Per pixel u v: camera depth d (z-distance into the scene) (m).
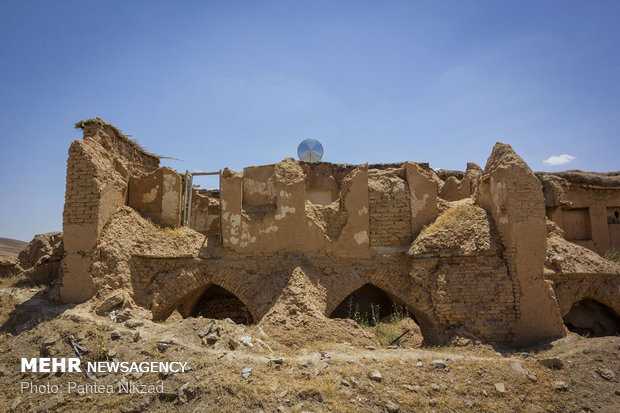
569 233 19.22
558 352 9.27
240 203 13.36
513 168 11.38
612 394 7.63
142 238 12.47
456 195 17.75
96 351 8.43
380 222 13.28
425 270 11.95
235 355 8.29
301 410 6.77
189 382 7.37
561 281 12.32
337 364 8.20
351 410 6.86
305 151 19.77
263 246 13.06
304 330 10.48
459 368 8.31
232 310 15.09
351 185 13.41
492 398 7.54
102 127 12.63
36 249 15.86
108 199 11.90
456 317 11.14
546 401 7.53
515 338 10.66
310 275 12.40
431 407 7.19
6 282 13.24
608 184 19.00
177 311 13.10
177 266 12.71
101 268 11.08
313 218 13.27
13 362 8.48
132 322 9.62
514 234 11.09
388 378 7.84
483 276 11.41
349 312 13.34
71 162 11.59
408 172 13.67
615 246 18.91
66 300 10.83
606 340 9.30
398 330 12.14
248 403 6.86
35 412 7.18
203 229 17.05
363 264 12.90
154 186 13.84
